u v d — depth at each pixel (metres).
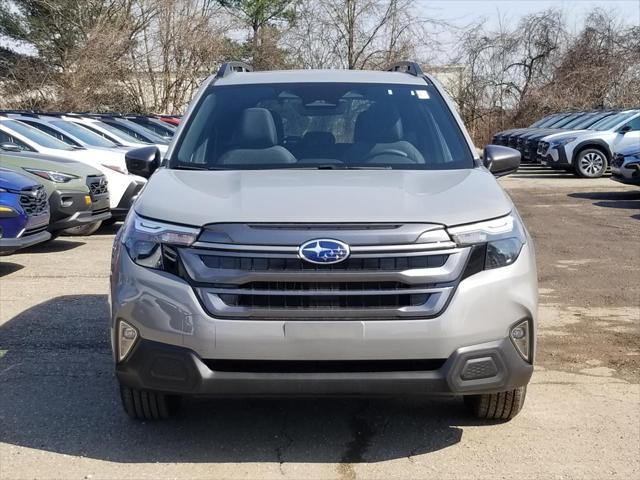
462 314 3.74
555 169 24.50
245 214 3.83
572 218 13.61
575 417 4.65
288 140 5.02
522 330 3.91
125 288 3.90
